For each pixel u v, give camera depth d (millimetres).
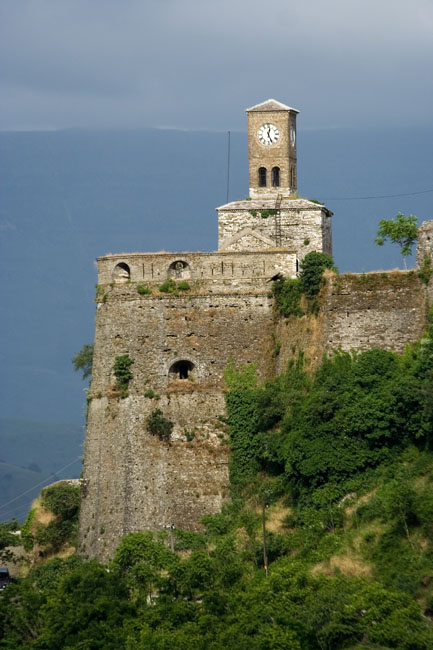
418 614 194125
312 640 197625
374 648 190000
